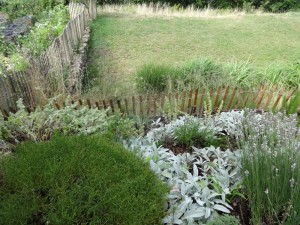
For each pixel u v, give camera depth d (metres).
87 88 4.58
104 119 2.63
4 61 4.46
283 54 7.05
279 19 9.77
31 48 4.80
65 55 4.77
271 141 2.13
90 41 7.20
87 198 1.69
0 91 3.20
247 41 7.79
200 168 2.35
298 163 1.89
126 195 1.72
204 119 3.08
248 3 12.76
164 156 2.43
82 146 2.09
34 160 1.93
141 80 4.62
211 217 1.88
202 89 3.95
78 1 8.73
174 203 1.96
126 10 10.61
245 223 1.92
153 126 3.12
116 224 1.59
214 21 9.40
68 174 1.80
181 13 10.34
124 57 6.46
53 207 1.61
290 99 3.71
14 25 6.93
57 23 6.85
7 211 1.58
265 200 1.92
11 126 2.52
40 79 3.58
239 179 2.17
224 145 2.75
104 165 1.92
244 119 2.54
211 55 6.87
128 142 2.64
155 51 6.91
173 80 4.61
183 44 7.41
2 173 1.89
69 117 2.60
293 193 1.73
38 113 2.54
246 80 4.77
